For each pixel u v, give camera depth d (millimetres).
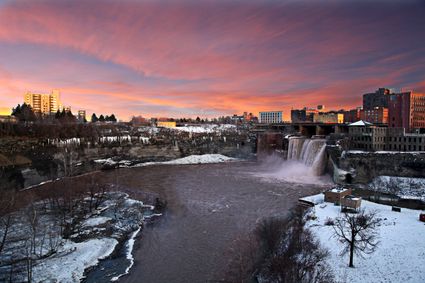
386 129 88625
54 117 164000
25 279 31062
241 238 43188
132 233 45812
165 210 57094
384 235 38281
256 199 65188
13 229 42375
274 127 171625
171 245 41688
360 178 76125
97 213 51969
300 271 28922
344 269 30625
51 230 43000
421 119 118500
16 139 92312
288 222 45938
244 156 138375
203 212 56031
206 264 36188
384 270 30219
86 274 33688
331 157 86000
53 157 91062
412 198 61000
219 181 85188
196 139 141125
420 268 30234
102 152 111125
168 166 115812
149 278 33188
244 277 31719
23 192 66375
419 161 69688
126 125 175625
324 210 49375
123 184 79812
